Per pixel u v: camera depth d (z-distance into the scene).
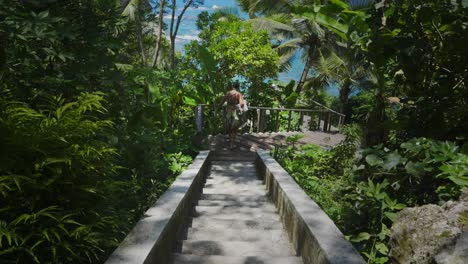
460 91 3.80
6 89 2.88
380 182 4.06
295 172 8.10
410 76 3.95
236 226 4.74
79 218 2.63
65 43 3.75
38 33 2.96
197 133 10.19
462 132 3.65
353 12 4.15
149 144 5.91
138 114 5.16
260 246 4.05
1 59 2.81
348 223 4.08
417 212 2.74
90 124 2.63
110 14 4.29
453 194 2.98
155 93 6.87
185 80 12.95
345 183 6.17
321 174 8.48
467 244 2.12
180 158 8.00
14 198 2.29
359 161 4.13
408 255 2.58
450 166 2.86
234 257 3.51
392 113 5.21
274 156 9.53
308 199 4.27
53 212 2.29
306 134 14.45
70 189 2.56
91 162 2.78
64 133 2.49
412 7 3.77
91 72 3.61
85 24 3.92
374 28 3.98
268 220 4.97
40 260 2.29
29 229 2.28
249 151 10.98
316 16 4.41
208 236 4.35
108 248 2.96
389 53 3.88
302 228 3.57
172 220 3.56
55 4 3.83
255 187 7.63
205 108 12.28
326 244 2.90
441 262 2.19
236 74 15.20
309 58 21.53
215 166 9.54
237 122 10.62
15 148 2.28
